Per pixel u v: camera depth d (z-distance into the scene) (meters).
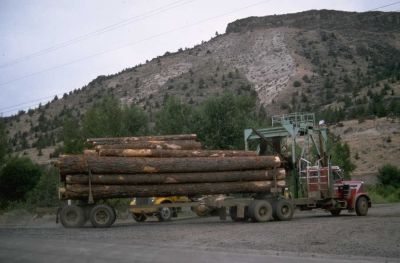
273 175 24.70
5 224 26.30
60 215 21.92
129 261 11.34
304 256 12.01
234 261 11.19
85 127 45.84
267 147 28.03
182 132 46.47
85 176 21.72
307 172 26.27
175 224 23.08
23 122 190.12
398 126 118.69
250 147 42.09
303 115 27.53
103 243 15.12
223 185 23.81
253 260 11.34
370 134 117.19
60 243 15.26
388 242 14.45
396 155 99.38
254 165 24.25
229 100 44.62
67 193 21.56
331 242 14.73
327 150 27.31
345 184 26.31
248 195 25.42
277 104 192.88
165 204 23.41
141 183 22.67
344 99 170.25
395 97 155.75
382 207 36.28
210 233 18.02
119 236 17.44
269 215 23.64
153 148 23.94
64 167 21.36
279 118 27.98
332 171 26.03
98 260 11.55
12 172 54.00
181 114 49.22
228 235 17.20
